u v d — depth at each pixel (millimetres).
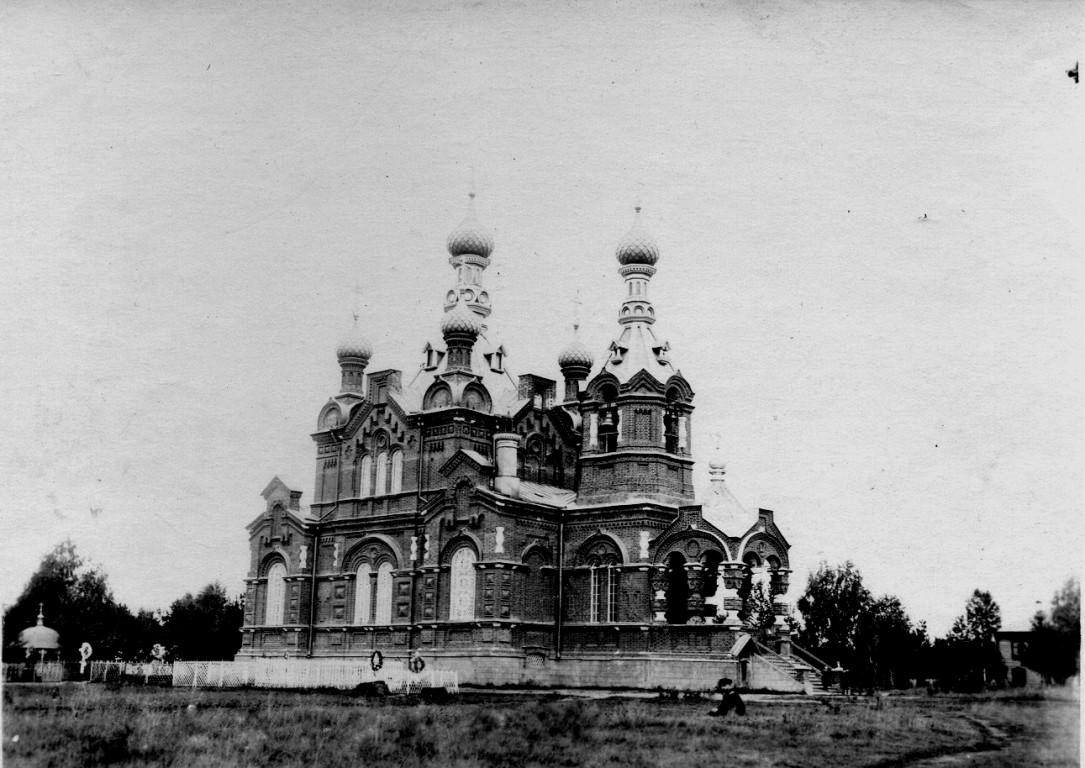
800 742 31875
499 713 37438
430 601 62438
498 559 59812
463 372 66500
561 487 68500
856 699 46344
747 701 45500
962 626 55625
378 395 69125
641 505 60500
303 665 57000
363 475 69250
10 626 63906
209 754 30250
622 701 45938
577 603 62312
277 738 32438
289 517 70625
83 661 64250
